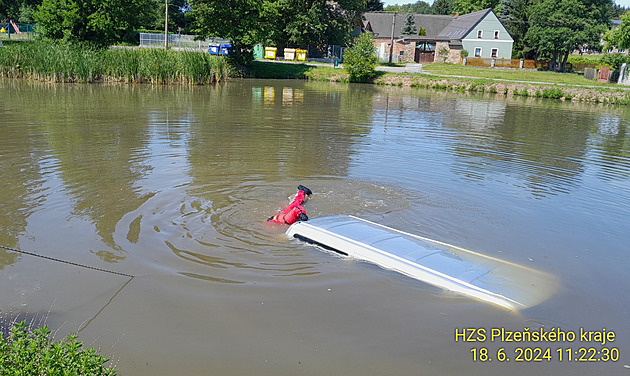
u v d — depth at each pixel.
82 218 6.93
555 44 55.97
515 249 6.59
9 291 5.00
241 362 4.07
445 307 5.02
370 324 4.67
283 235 6.66
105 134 12.95
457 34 64.31
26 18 62.69
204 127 14.70
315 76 41.34
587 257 6.42
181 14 66.00
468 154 12.40
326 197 8.28
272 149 11.81
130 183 8.59
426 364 4.14
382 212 7.71
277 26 51.34
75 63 27.44
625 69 42.38
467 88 37.28
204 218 7.12
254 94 26.09
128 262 5.70
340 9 57.69
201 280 5.36
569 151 13.76
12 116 15.38
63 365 3.25
